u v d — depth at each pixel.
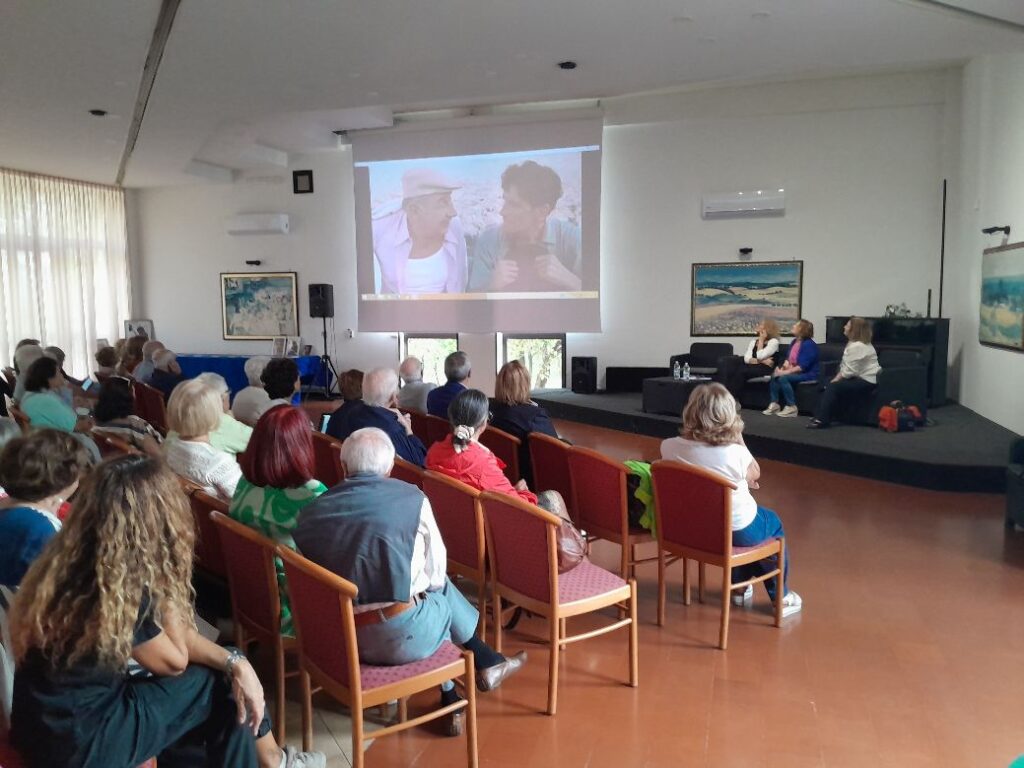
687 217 9.76
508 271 10.24
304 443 2.46
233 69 5.89
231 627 3.06
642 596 3.63
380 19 4.84
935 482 5.59
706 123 9.59
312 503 2.19
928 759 2.34
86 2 4.41
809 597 3.62
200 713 1.74
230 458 2.94
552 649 2.58
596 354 10.29
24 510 1.98
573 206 9.90
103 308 11.39
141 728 1.61
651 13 4.77
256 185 11.43
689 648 3.09
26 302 10.12
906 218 9.02
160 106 6.94
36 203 10.22
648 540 3.40
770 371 8.47
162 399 5.82
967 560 4.11
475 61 5.79
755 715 2.60
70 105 6.70
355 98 6.85
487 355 10.57
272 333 11.63
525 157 10.02
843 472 6.15
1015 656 3.01
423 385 5.04
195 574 2.84
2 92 6.27
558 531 2.74
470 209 10.30
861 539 4.48
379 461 2.23
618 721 2.56
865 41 5.34
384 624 2.13
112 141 8.24
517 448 3.81
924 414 7.37
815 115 9.21
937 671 2.89
